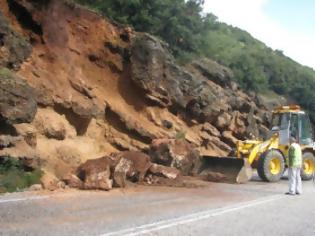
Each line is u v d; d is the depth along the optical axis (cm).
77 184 1426
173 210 1112
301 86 4575
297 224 1000
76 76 2012
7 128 1502
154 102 2317
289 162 1555
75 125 1905
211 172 1925
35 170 1482
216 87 2844
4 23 1672
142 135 2131
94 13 2273
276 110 2178
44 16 1953
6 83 1488
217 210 1136
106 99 2119
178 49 2930
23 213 992
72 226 880
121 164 1546
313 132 2239
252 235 869
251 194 1496
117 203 1189
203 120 2622
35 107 1573
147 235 828
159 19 2795
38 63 1869
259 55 4738
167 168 1708
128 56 2284
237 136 2917
